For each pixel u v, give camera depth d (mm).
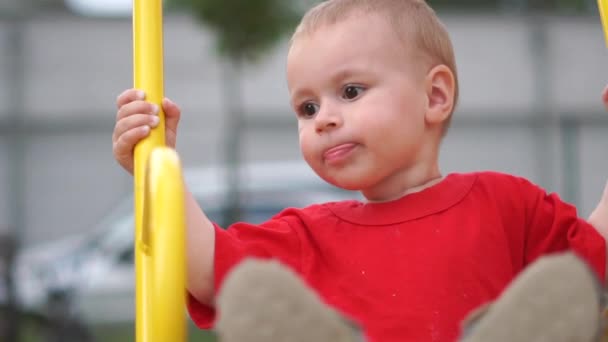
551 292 957
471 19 10039
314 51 1460
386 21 1482
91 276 5988
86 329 5680
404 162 1470
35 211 9547
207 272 1356
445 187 1474
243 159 9711
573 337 954
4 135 9500
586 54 10062
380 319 1339
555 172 10039
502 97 10047
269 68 9844
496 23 10070
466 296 1354
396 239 1406
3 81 9469
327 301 1378
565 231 1492
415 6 1547
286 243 1442
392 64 1464
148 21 1423
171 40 9727
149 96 1391
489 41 10055
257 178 7105
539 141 10078
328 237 1442
